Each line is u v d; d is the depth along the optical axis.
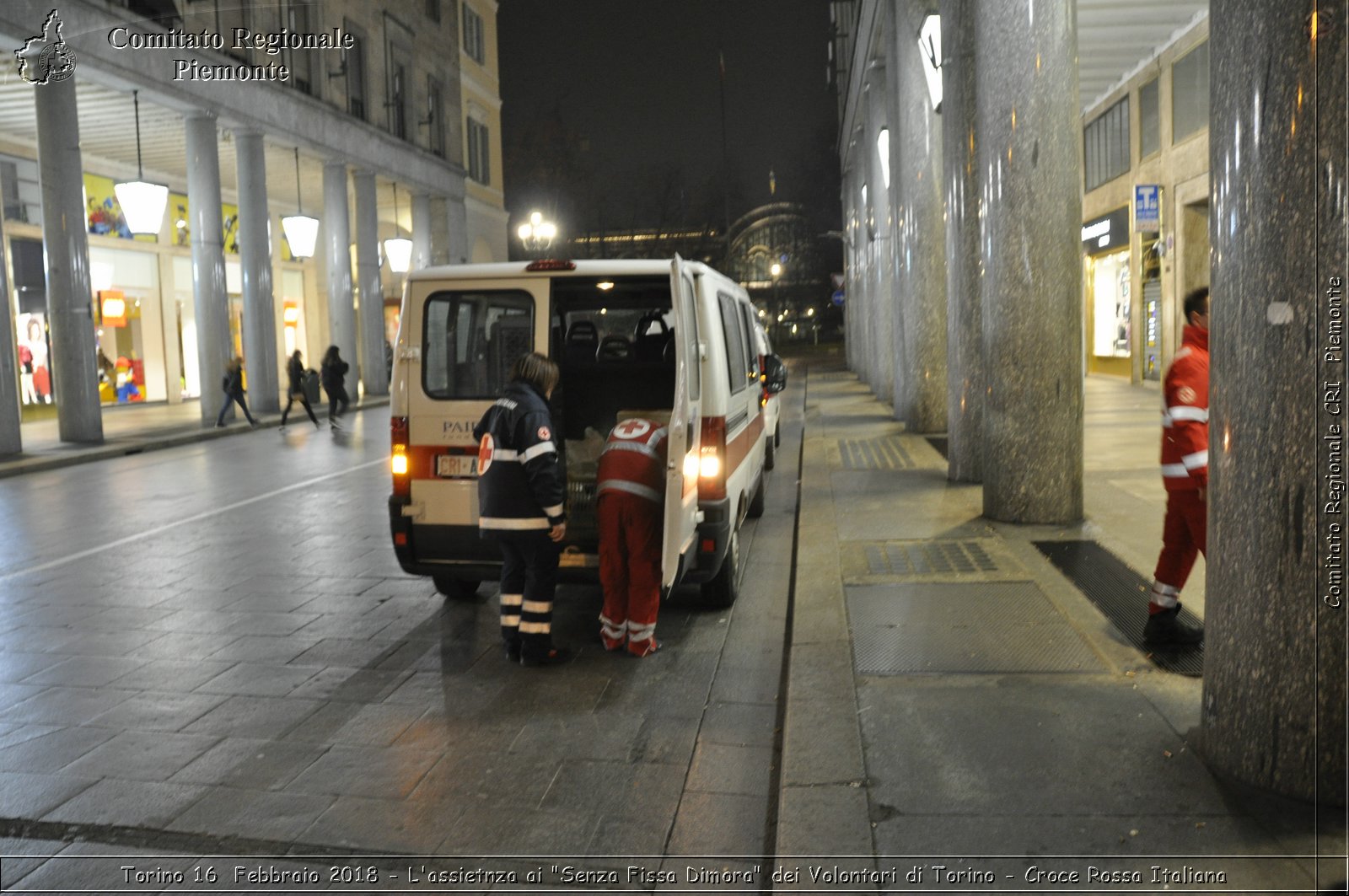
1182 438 4.73
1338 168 3.14
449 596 7.12
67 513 11.01
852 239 35.22
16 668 5.77
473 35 39.19
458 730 4.74
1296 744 3.40
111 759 4.47
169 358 27.05
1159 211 19.70
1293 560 3.34
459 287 6.16
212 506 11.34
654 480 5.73
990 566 6.73
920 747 3.99
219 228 21.19
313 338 34.66
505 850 3.62
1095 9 15.51
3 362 15.34
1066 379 7.95
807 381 31.11
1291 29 3.16
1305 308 3.22
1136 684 4.55
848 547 7.45
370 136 28.77
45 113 16.86
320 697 5.22
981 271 8.26
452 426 6.14
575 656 5.82
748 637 6.14
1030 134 7.79
